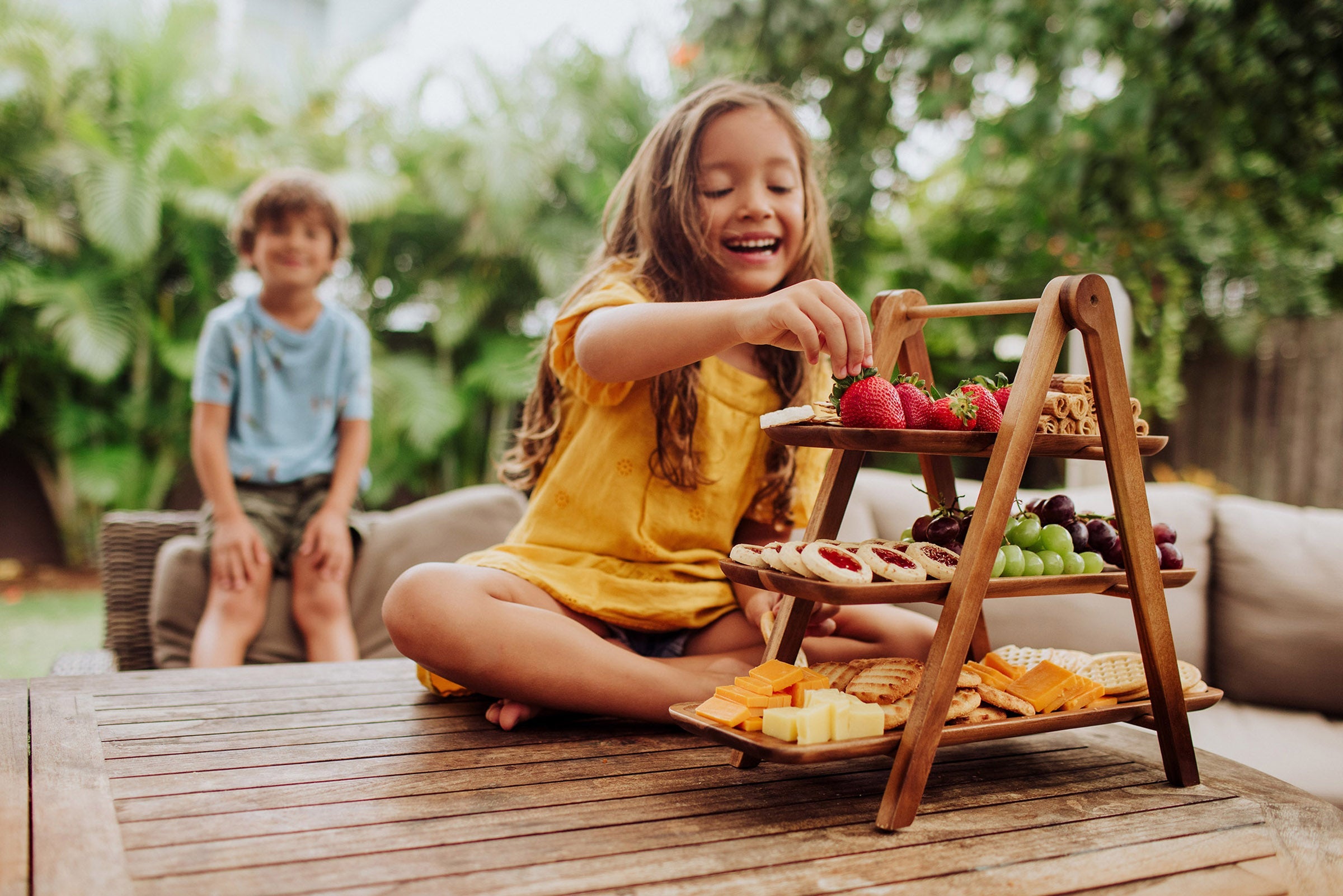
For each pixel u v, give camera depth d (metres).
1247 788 1.13
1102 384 1.04
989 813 1.01
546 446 1.59
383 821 0.92
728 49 4.33
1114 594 1.17
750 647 1.46
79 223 5.19
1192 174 4.17
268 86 5.72
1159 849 0.93
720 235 1.53
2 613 4.50
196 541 2.31
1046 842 0.93
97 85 5.25
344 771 1.06
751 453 1.54
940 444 0.97
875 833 0.94
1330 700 1.93
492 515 2.48
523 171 5.13
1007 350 5.15
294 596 2.26
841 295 1.02
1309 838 0.98
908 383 1.04
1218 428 5.19
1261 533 2.05
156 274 5.29
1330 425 4.70
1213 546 2.09
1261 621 1.99
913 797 0.95
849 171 4.45
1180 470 5.35
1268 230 4.70
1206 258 4.66
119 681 1.42
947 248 5.43
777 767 1.14
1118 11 3.67
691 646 1.50
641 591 1.44
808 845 0.90
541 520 1.50
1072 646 1.99
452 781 1.04
